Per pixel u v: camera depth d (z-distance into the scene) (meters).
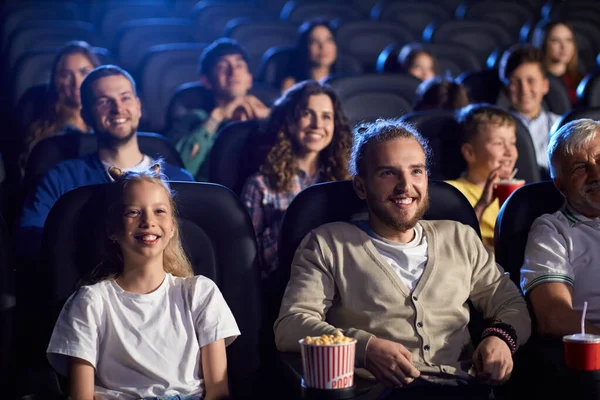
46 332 2.04
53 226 2.07
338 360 1.75
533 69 3.93
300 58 4.99
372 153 2.14
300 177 2.97
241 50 4.02
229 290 2.17
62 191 2.79
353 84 3.80
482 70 4.35
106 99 2.85
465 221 2.32
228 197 2.21
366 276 2.13
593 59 6.12
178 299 2.04
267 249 2.85
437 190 2.32
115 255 2.05
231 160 2.97
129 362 1.95
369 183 2.14
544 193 2.43
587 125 2.30
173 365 1.97
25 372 2.07
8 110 4.85
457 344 2.14
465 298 2.18
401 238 2.20
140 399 1.92
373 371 1.96
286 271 2.24
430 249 2.18
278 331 2.09
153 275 2.03
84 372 1.91
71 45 3.70
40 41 5.51
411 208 2.12
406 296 2.12
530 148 3.00
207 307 2.03
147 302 2.00
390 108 3.84
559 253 2.28
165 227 2.01
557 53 5.08
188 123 3.97
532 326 2.25
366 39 5.96
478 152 2.89
